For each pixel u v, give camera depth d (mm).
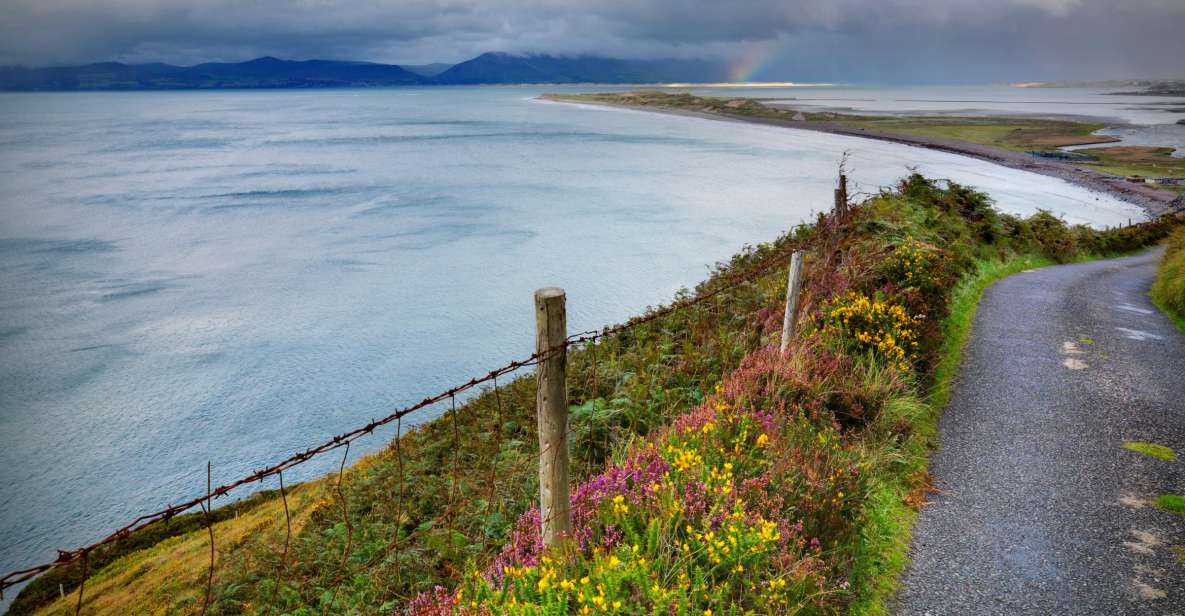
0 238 75062
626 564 3857
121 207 94688
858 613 4562
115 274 60312
